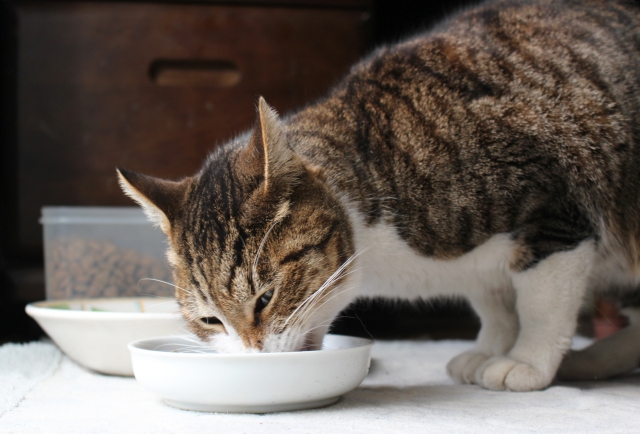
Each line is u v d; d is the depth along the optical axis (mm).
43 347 865
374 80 720
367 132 690
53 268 957
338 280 643
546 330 682
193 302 646
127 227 962
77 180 1085
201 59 1088
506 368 675
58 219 955
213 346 659
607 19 739
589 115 691
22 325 1140
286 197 617
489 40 720
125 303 867
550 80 694
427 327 1246
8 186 1092
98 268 953
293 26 1099
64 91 1075
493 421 574
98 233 957
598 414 591
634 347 729
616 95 704
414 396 651
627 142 703
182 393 588
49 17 1068
